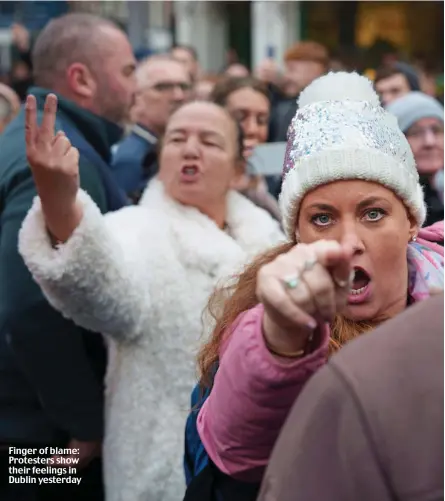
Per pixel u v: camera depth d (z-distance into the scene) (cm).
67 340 234
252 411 117
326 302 103
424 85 768
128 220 234
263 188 329
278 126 489
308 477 99
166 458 225
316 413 99
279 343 113
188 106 255
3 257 235
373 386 97
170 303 226
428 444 94
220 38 1406
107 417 235
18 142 251
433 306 100
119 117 286
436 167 349
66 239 203
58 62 275
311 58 534
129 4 1055
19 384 244
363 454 95
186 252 232
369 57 1109
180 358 226
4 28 881
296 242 153
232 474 126
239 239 257
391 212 143
